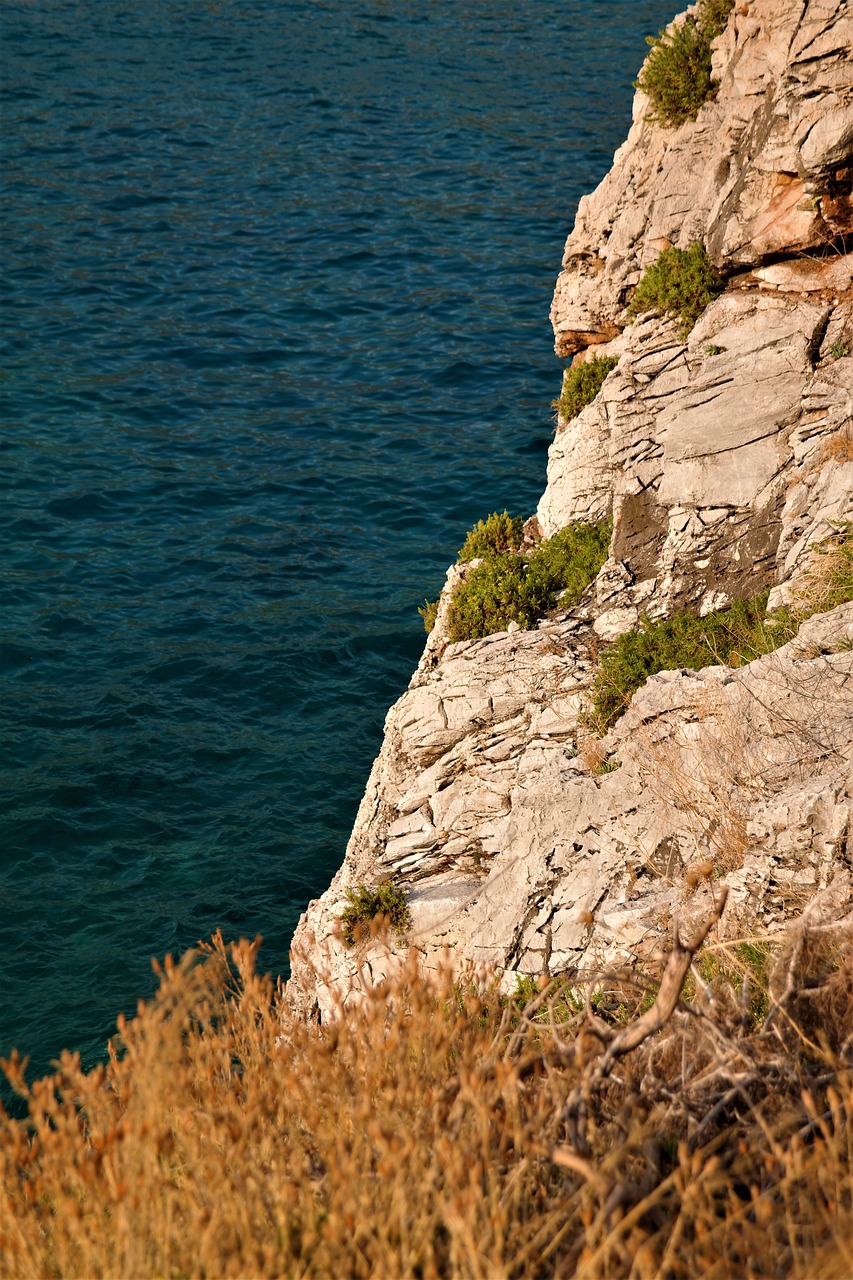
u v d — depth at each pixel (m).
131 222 52.00
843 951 6.48
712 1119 5.32
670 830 10.24
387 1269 4.31
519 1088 5.30
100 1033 16.28
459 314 44.72
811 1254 4.27
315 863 20.08
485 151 61.34
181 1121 5.10
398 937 11.70
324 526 31.77
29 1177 5.37
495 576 16.88
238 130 63.72
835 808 8.54
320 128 64.31
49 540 30.14
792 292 14.80
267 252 49.56
